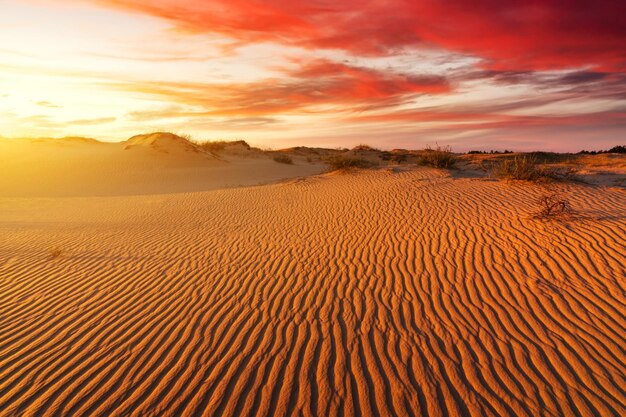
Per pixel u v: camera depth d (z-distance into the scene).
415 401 3.57
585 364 3.90
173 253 8.27
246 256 7.76
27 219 13.06
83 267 7.57
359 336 4.64
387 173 16.44
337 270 6.67
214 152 45.47
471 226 7.99
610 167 15.65
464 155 23.25
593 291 5.16
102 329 5.07
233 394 3.74
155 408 3.58
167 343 4.68
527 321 4.70
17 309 5.77
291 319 5.13
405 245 7.50
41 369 4.23
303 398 3.66
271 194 14.91
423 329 4.71
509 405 3.46
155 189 23.92
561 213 7.90
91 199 17.66
